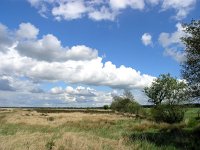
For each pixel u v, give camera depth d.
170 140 24.06
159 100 48.72
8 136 22.44
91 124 41.28
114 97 85.69
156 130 33.78
